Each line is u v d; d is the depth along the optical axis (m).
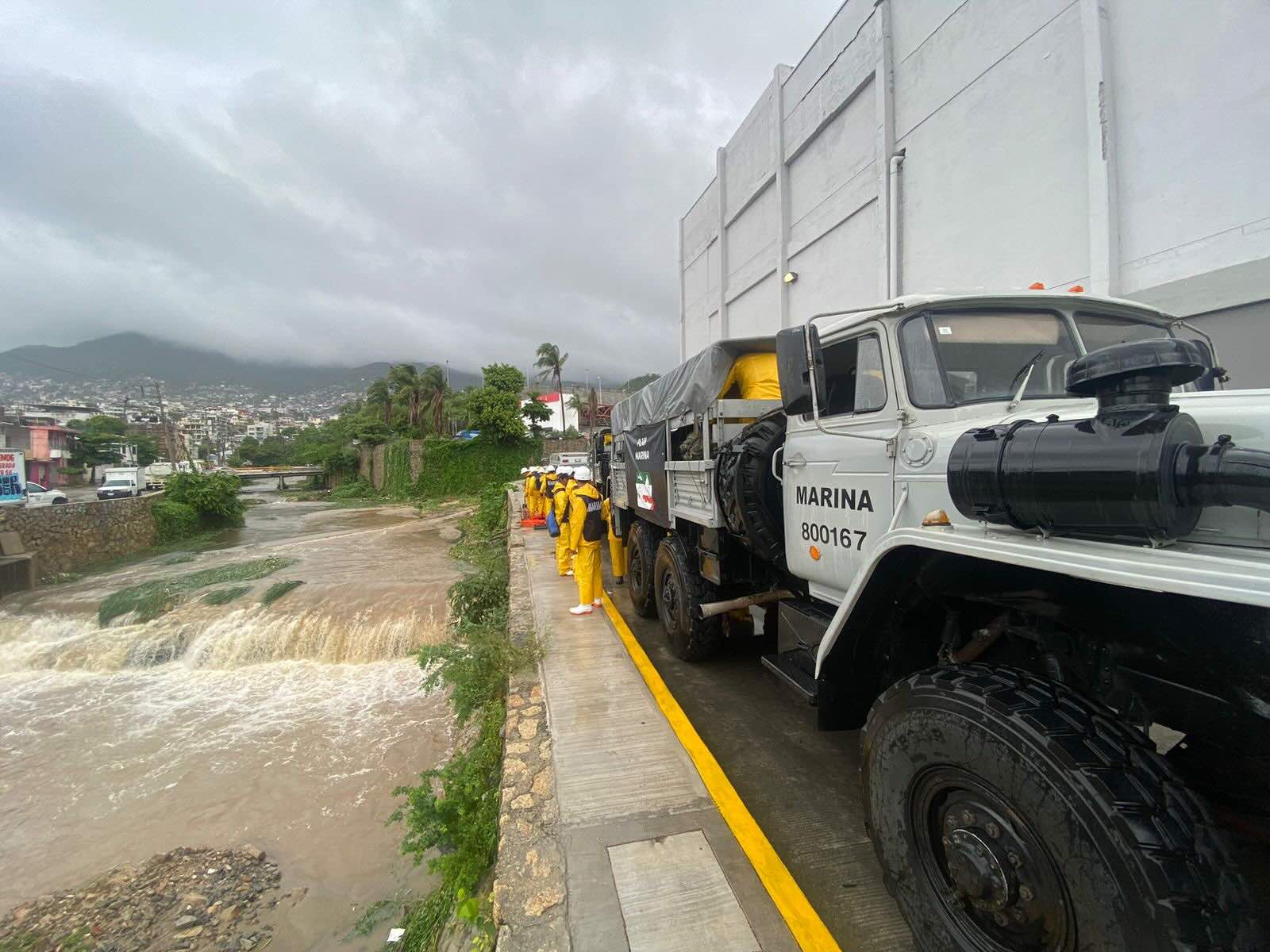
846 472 2.78
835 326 3.01
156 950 4.38
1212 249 4.79
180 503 25.75
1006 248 6.53
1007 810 1.59
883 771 2.00
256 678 9.72
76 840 5.74
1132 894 1.29
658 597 5.72
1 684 9.78
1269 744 1.47
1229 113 4.66
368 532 26.12
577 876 2.53
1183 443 1.36
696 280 15.48
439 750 7.04
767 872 2.52
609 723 3.93
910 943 2.24
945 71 7.23
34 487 28.62
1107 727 1.52
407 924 3.94
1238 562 1.25
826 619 3.01
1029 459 1.61
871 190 8.49
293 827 5.77
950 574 2.05
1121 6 5.41
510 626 6.25
